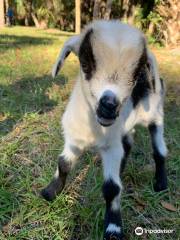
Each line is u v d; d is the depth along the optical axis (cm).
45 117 51
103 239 30
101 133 30
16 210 33
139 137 47
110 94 24
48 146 44
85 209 33
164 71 84
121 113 30
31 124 49
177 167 41
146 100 35
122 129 32
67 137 33
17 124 49
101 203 33
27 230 31
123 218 33
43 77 71
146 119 37
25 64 81
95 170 38
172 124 52
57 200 34
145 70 32
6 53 94
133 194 36
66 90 63
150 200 35
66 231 31
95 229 31
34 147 43
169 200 36
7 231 31
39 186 36
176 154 43
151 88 35
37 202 34
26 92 61
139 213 33
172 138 47
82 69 27
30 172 38
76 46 28
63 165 34
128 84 25
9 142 44
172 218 33
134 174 39
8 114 51
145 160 43
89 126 30
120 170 34
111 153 31
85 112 30
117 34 26
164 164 38
